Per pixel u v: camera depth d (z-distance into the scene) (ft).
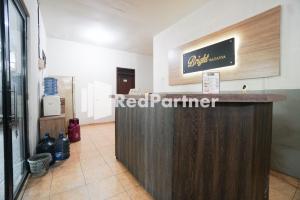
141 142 6.11
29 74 7.82
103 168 7.64
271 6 7.24
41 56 11.65
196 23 11.15
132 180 6.59
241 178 4.35
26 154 7.40
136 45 18.79
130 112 7.09
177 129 4.12
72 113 15.56
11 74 5.77
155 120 5.09
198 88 11.18
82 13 11.46
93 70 18.74
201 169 4.28
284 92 6.92
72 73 17.37
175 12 11.37
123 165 7.96
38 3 9.98
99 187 6.11
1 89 5.02
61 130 10.51
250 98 3.73
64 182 6.43
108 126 18.06
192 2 10.18
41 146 8.19
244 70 8.27
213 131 4.27
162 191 4.73
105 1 10.02
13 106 6.12
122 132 8.02
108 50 19.83
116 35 15.64
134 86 22.12
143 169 5.99
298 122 6.61
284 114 6.98
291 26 6.64
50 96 10.78
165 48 14.39
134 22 12.89
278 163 7.29
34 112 8.56
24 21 7.50
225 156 4.33
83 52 18.02
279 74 7.00
